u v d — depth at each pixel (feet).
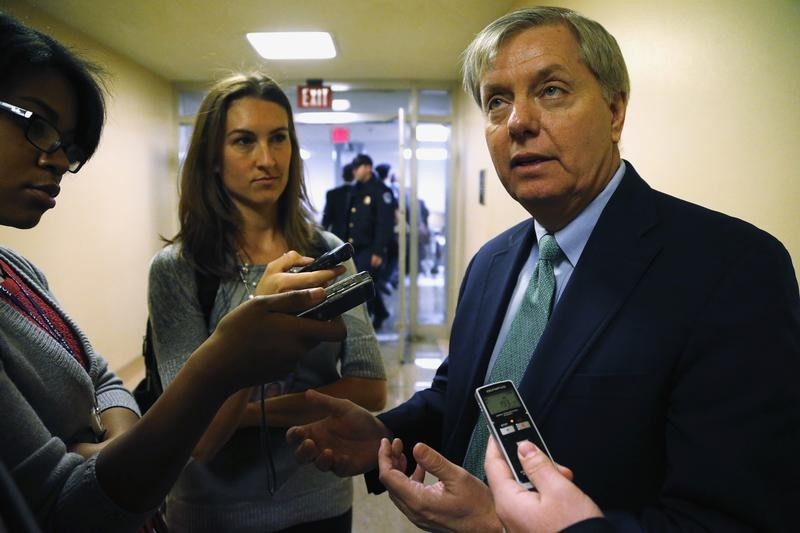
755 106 3.21
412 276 16.06
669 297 2.06
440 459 1.99
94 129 1.99
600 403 2.08
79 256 10.55
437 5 9.22
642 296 2.14
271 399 3.13
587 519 1.43
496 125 2.53
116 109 12.07
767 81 3.10
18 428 1.52
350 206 15.35
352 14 9.64
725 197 3.54
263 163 3.35
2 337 1.77
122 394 2.63
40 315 2.20
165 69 13.73
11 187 1.70
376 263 15.15
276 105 3.49
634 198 2.43
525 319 2.60
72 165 1.94
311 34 10.81
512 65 2.38
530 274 2.85
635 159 4.97
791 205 2.88
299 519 3.26
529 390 2.24
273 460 3.18
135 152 13.10
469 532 1.93
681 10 4.10
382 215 15.07
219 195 3.43
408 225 16.34
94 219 11.16
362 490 7.41
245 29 10.45
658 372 1.99
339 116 14.96
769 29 3.07
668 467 1.94
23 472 1.49
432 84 15.06
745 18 3.30
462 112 15.24
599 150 2.42
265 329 1.51
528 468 1.61
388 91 15.37
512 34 2.41
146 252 13.76
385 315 17.08
